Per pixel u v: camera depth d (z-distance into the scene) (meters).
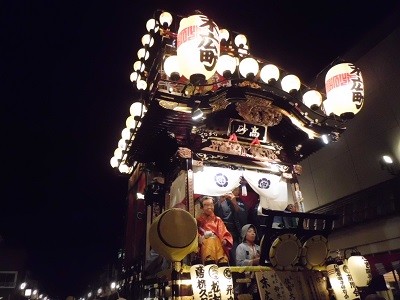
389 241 14.23
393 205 14.10
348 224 16.16
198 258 7.78
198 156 9.30
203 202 9.14
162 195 10.52
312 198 19.16
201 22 7.86
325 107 9.74
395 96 14.91
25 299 42.88
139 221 11.80
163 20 13.34
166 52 10.55
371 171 15.73
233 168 9.76
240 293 8.44
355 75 9.14
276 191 10.20
